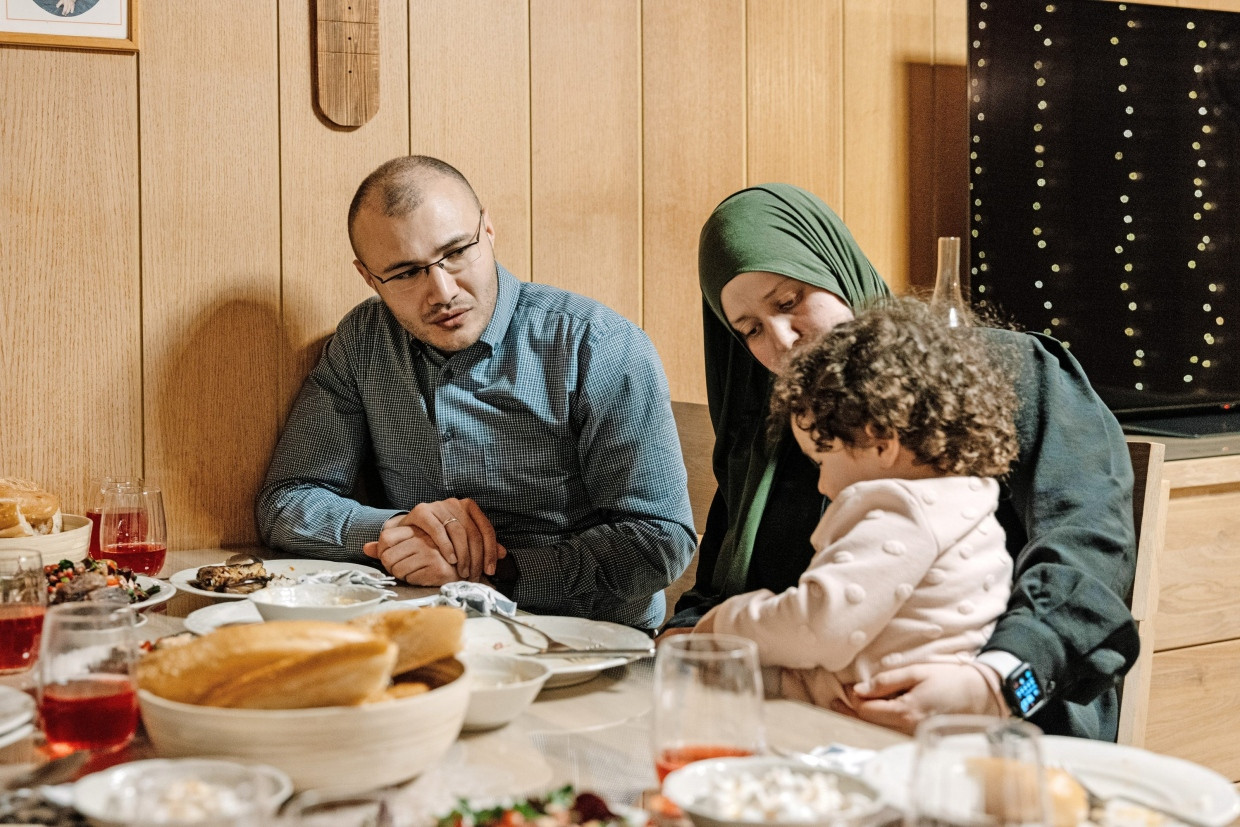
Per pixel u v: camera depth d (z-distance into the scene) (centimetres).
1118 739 155
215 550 206
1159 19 267
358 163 215
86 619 94
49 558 158
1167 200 271
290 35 208
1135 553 149
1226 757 251
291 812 67
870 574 119
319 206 212
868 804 81
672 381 245
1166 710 243
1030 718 135
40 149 195
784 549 165
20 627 122
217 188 206
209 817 66
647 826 78
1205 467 241
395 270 187
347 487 207
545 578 185
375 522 189
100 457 202
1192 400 278
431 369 201
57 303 198
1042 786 67
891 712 117
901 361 129
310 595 143
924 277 263
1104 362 268
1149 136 268
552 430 201
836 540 126
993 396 132
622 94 234
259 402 211
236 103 206
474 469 202
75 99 196
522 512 203
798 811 77
